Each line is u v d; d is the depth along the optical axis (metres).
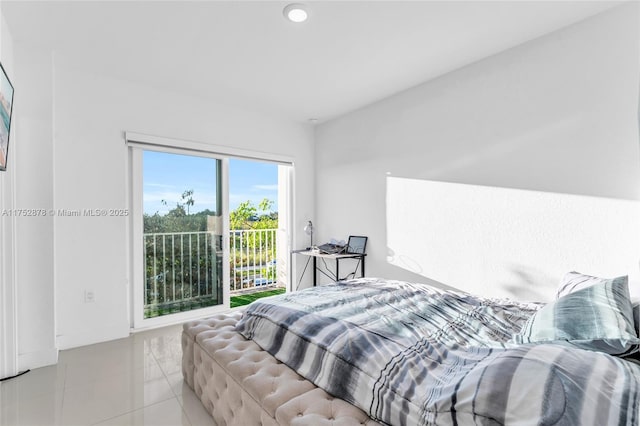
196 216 3.52
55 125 2.65
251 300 4.53
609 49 2.03
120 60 2.62
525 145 2.42
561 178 2.25
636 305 1.34
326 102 3.60
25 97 2.33
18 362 2.28
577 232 2.19
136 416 1.78
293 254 4.31
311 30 2.22
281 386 1.32
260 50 2.48
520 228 2.46
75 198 2.74
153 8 1.96
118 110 2.96
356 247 3.81
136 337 2.96
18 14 2.00
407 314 1.76
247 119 3.83
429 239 3.09
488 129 2.63
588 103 2.12
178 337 2.96
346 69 2.81
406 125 3.28
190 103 3.39
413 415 1.00
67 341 2.69
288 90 3.27
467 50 2.51
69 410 1.83
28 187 2.34
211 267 3.63
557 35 2.24
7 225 2.19
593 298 1.34
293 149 4.27
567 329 1.26
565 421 0.75
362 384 1.19
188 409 1.84
